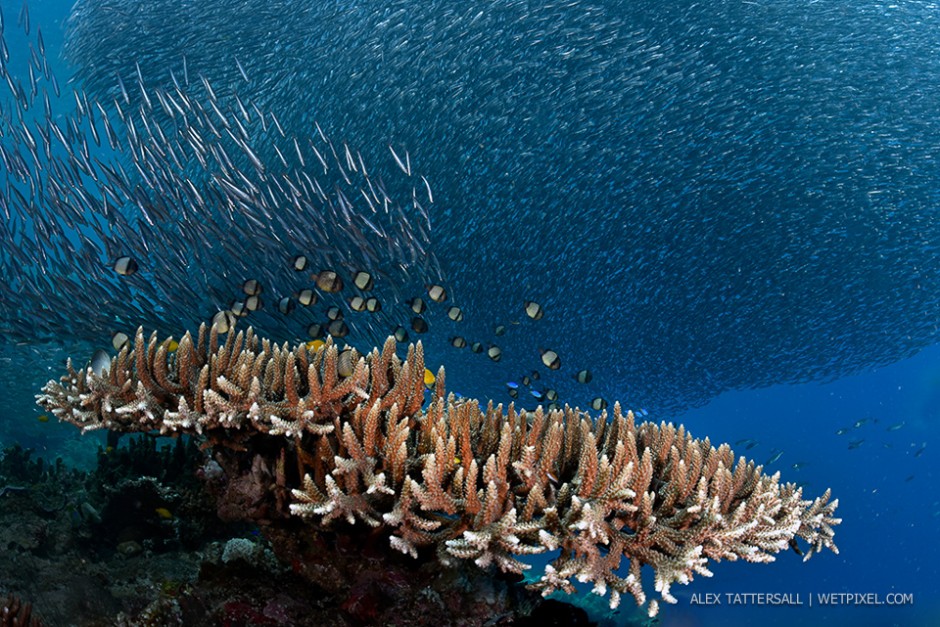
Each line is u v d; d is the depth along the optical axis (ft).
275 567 12.08
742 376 81.66
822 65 67.56
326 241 39.45
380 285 50.08
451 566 9.89
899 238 72.02
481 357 69.51
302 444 11.10
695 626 37.17
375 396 10.91
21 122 38.81
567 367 73.26
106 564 17.62
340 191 38.58
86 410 12.00
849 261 73.82
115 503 19.25
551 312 71.51
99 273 36.94
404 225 41.16
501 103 67.87
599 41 66.18
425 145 66.08
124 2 62.28
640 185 69.82
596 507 9.45
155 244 37.27
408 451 10.64
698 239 72.13
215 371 11.29
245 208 37.73
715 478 10.50
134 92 62.44
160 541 18.90
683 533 9.74
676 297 74.69
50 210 37.40
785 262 73.67
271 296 41.11
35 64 38.22
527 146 69.56
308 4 61.62
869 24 65.62
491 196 69.15
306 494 9.72
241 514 11.60
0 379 42.39
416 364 11.40
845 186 70.03
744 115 70.08
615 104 67.56
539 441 11.41
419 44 63.52
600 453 11.84
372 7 62.90
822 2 65.00
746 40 67.62
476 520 9.27
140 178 48.11
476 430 11.78
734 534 9.73
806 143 69.05
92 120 38.04
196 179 60.59
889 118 68.33
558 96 68.39
